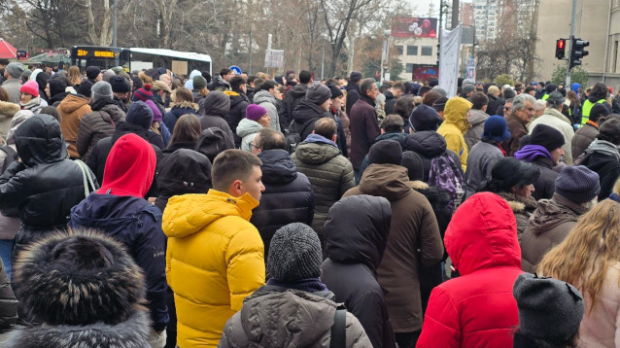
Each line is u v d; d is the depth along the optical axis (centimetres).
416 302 484
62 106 889
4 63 2553
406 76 13412
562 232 410
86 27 5469
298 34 5397
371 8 5094
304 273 271
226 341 263
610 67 5272
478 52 6606
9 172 479
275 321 249
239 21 5856
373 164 491
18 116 772
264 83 1238
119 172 433
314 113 939
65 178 471
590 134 896
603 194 700
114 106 782
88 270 215
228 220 361
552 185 598
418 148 626
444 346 329
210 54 5900
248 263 351
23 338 209
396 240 480
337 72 6550
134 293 222
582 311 240
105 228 411
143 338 220
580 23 5625
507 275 330
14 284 239
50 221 469
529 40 6444
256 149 586
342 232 354
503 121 702
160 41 4706
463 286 330
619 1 5088
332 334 254
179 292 372
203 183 493
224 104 820
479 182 699
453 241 342
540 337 239
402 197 482
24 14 5534
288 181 524
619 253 326
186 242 365
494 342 321
